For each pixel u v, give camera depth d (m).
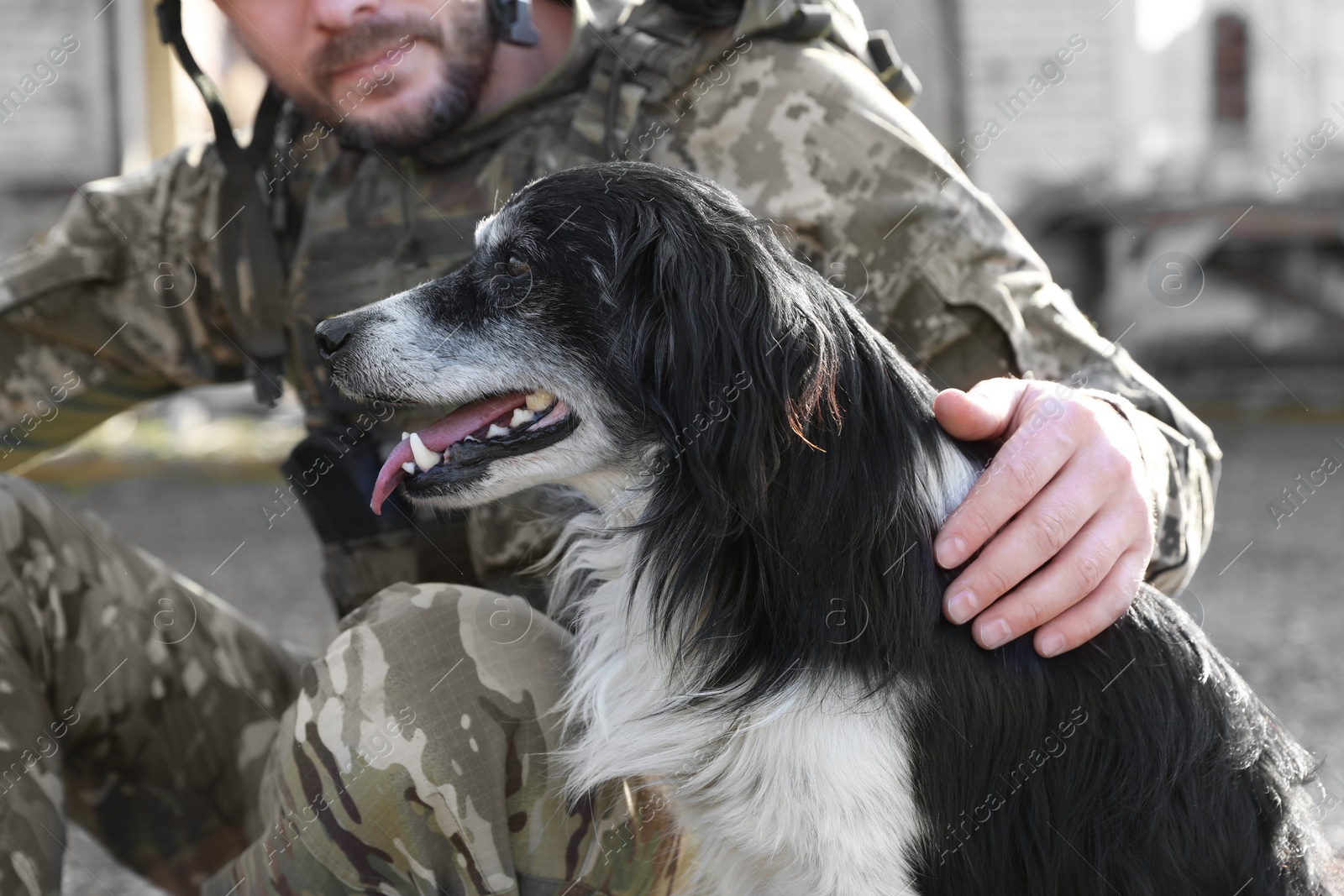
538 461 2.17
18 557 2.02
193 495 7.66
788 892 2.03
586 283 2.11
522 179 2.33
